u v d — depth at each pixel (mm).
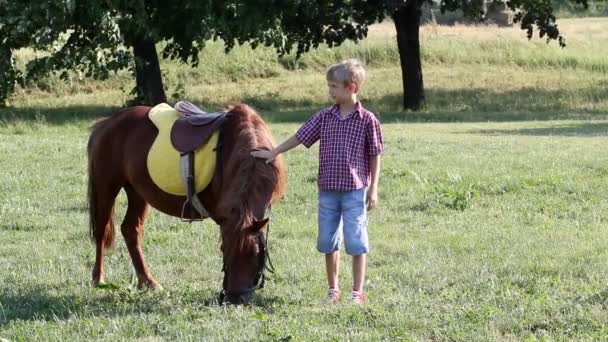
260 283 6586
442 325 6328
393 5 27250
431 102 31422
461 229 10250
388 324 6387
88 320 6715
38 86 31312
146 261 8992
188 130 7305
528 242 9414
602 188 12344
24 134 20016
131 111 8023
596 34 43625
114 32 22781
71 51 23297
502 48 38625
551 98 31562
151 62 26266
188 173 7102
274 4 25516
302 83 34125
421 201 11766
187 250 9453
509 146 17312
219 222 6980
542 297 6926
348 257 8867
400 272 8242
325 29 28781
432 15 43625
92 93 31547
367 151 7082
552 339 5945
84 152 16234
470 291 7371
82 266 8836
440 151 16516
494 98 31766
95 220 8102
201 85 33625
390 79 34562
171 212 7586
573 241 9430
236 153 6738
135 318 6777
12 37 23328
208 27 23906
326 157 7031
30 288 7961
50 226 10727
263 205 6449
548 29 30250
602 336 5969
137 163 7598
